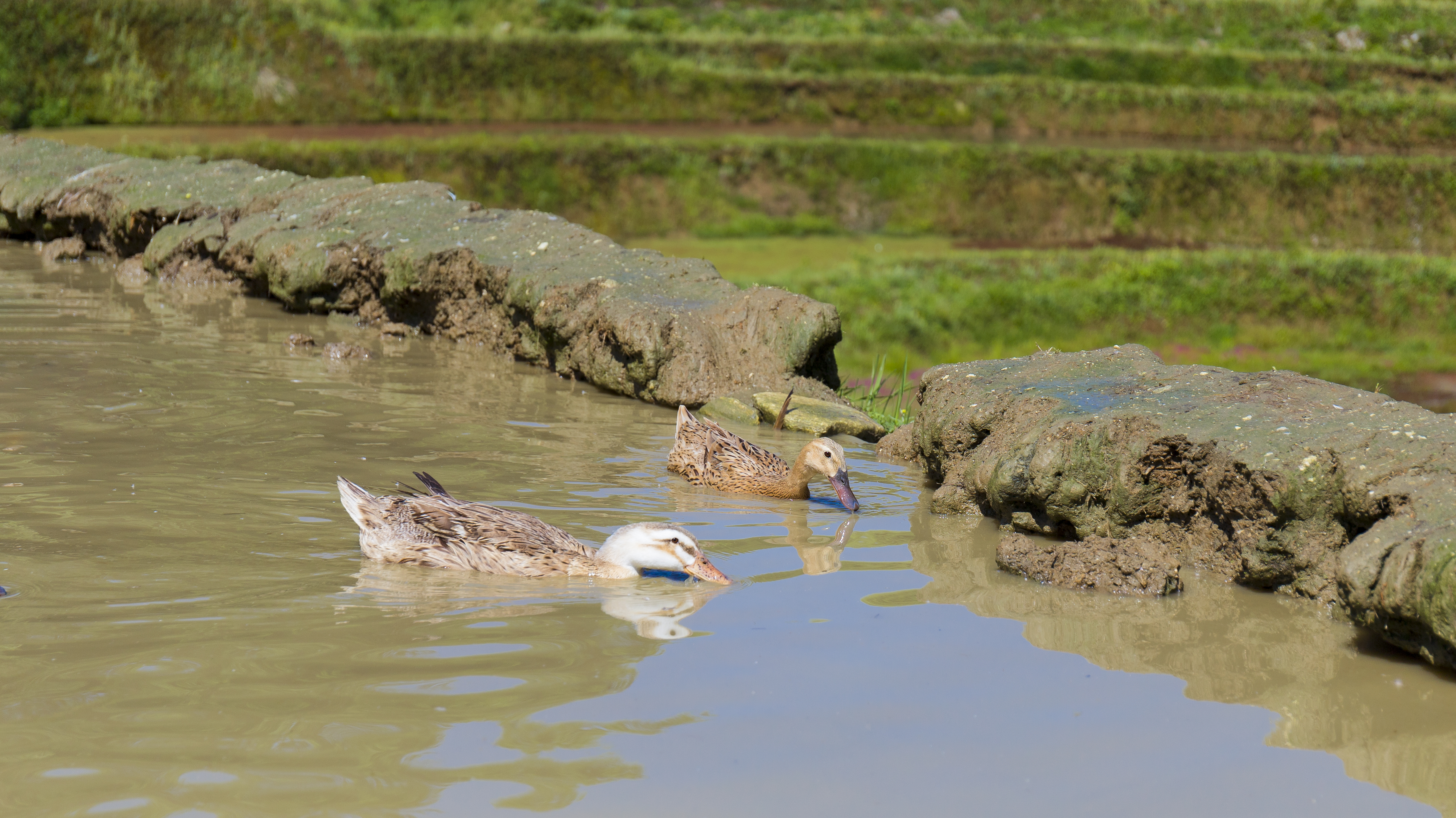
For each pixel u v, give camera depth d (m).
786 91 60.34
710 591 7.12
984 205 52.56
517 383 13.46
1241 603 7.30
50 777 4.56
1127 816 4.61
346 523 8.04
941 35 66.94
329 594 6.74
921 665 5.99
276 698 5.30
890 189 52.78
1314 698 5.82
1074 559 7.52
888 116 60.62
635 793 4.59
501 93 56.88
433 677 5.59
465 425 11.23
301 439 10.19
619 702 5.40
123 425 10.29
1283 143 60.53
